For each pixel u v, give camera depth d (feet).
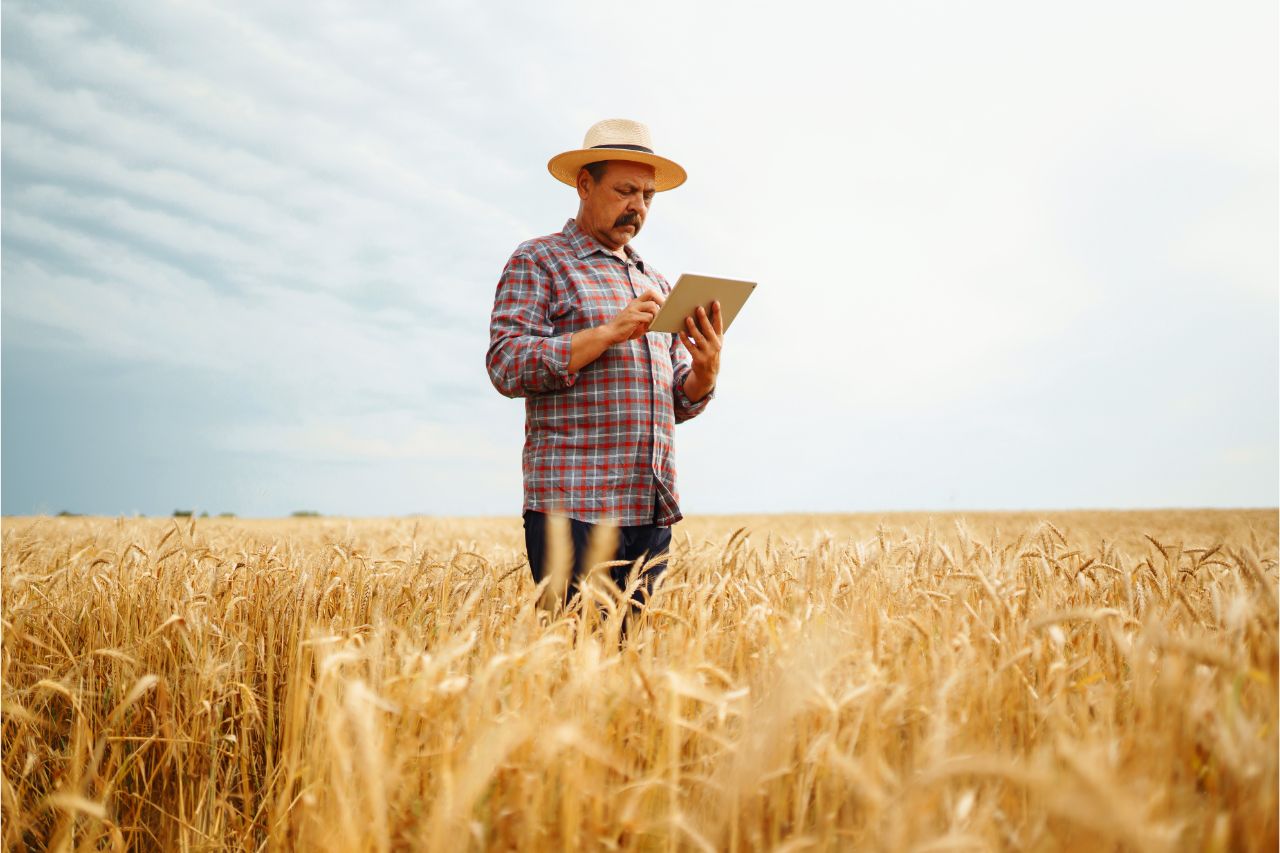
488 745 5.37
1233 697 5.14
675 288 10.93
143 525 21.84
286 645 10.77
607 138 12.64
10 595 11.85
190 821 8.83
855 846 5.16
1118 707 6.95
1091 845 4.51
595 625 8.72
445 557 16.58
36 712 10.03
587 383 12.16
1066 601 10.10
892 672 7.06
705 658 7.61
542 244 12.92
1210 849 4.42
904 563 11.12
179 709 9.98
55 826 8.80
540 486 12.14
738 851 5.65
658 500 12.42
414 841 5.68
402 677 6.60
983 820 5.19
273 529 26.45
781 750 5.93
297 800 7.04
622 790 5.68
